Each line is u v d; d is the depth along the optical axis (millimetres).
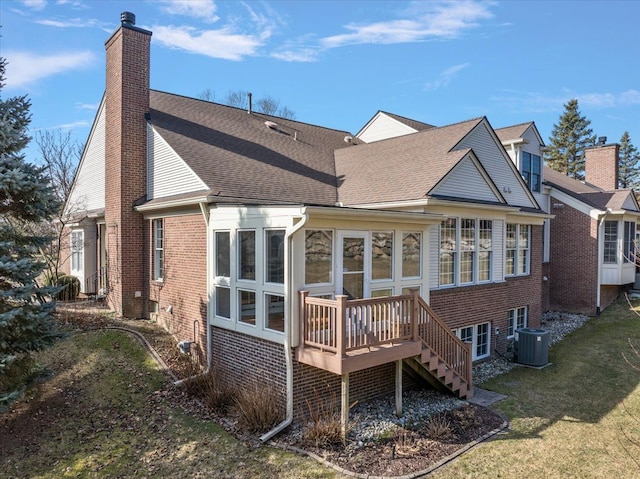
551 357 13633
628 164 52406
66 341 11000
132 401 8844
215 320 10320
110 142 14094
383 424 8414
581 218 19359
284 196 11852
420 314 9094
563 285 19953
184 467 6801
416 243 10578
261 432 7852
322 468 6762
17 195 8406
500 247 14078
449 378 9555
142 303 13781
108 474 6637
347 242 9023
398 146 15281
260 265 8867
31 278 8312
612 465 6977
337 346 7328
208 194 10305
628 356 13391
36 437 7637
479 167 12789
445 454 7293
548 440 7895
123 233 13414
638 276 22500
